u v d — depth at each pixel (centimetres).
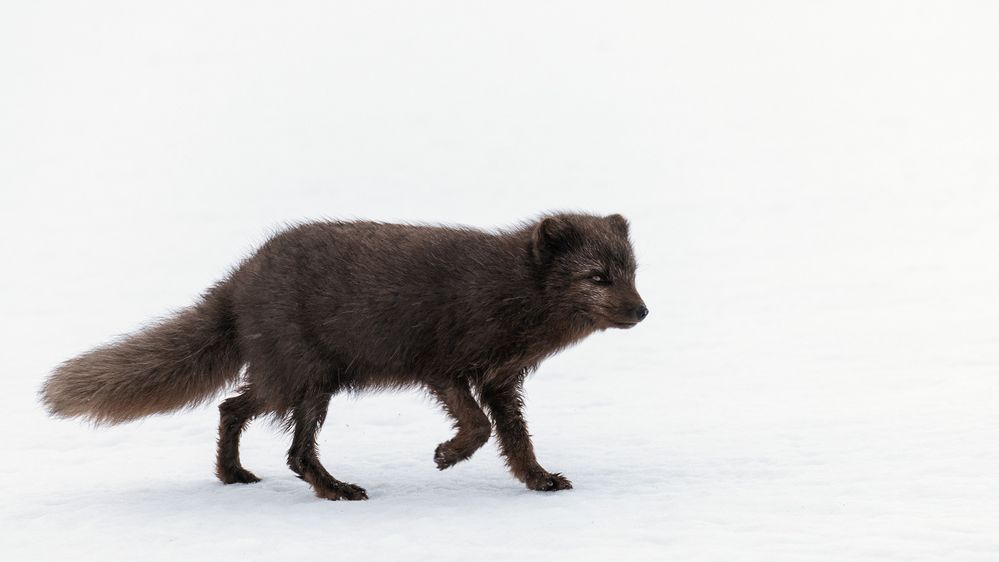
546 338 1014
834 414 1285
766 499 901
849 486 932
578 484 1010
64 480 1112
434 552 792
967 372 1524
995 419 1173
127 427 1391
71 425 1420
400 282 991
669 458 1099
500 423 1017
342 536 844
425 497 984
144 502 982
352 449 1237
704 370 1705
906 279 2544
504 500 955
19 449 1298
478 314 988
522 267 995
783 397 1441
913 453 1041
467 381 1012
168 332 1047
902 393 1402
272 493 1016
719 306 2388
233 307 1036
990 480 928
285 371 1003
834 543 774
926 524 809
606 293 994
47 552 836
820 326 2053
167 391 1047
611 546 793
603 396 1543
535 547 798
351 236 1016
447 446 995
